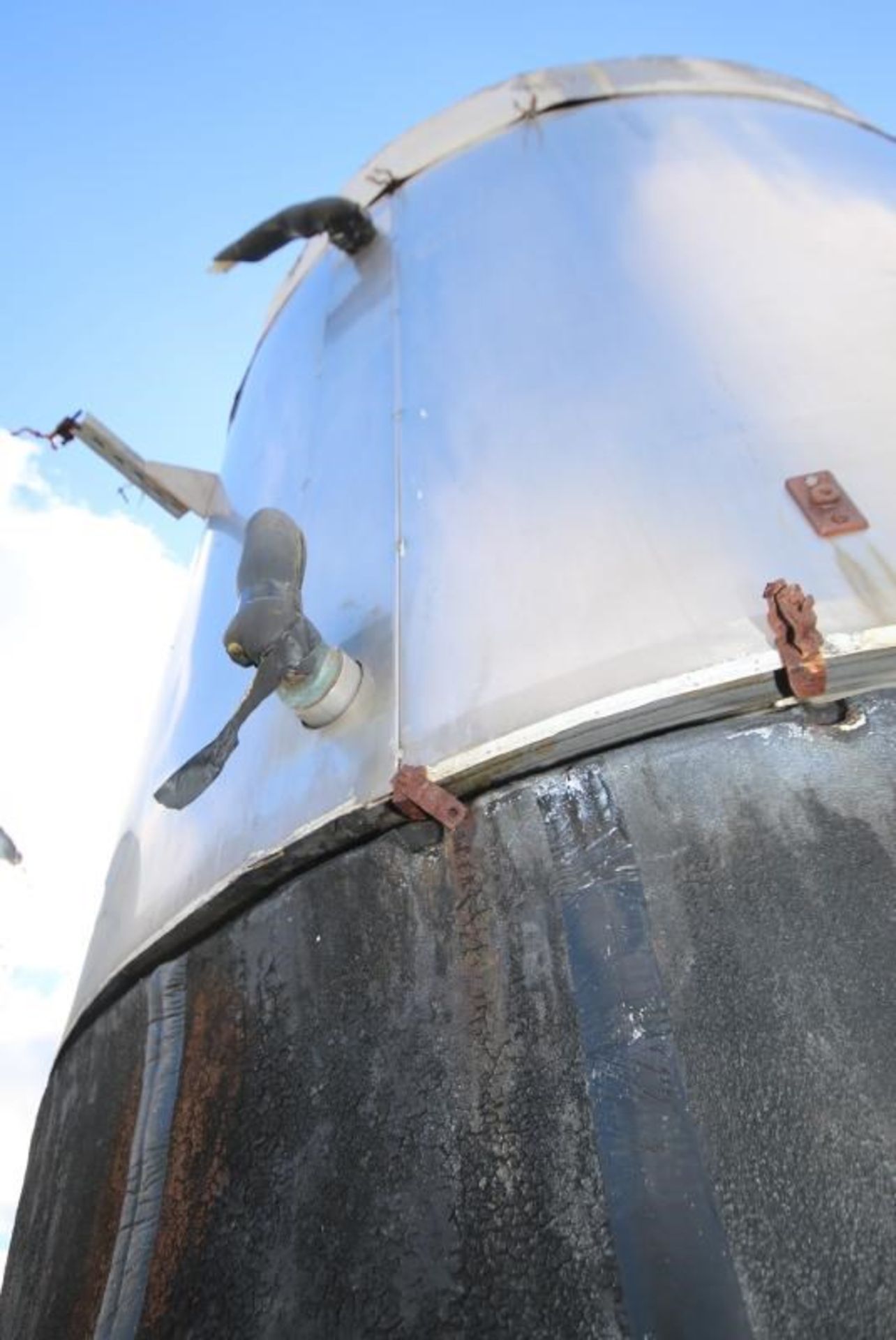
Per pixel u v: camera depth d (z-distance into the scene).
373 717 2.87
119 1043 3.31
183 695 4.34
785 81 5.61
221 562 4.84
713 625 2.55
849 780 2.32
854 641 2.40
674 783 2.42
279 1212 2.36
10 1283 3.52
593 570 2.83
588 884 2.36
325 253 5.76
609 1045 2.13
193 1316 2.37
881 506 2.75
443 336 4.09
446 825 2.56
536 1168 2.07
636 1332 1.80
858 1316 1.70
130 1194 2.74
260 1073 2.63
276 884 2.93
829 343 3.35
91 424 5.39
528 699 2.59
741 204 4.17
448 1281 2.04
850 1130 1.89
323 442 4.23
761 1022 2.05
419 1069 2.33
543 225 4.37
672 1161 1.95
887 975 2.04
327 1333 2.12
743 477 2.91
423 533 3.29
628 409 3.27
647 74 5.36
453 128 5.45
